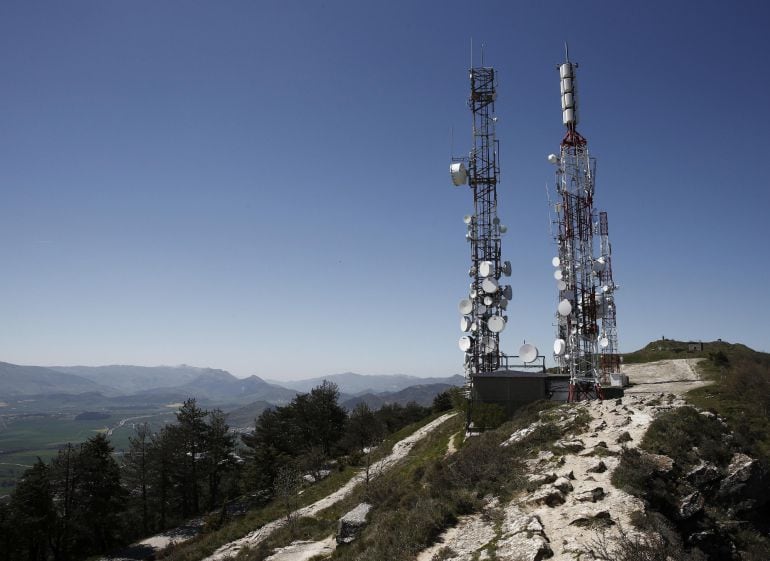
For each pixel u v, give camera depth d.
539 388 41.34
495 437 31.30
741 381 37.38
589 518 16.89
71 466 63.97
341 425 87.88
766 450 25.67
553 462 22.83
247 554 31.44
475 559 16.19
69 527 61.34
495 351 47.72
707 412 27.53
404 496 25.12
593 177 42.69
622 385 44.03
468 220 49.97
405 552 18.25
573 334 41.44
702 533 18.94
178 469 73.31
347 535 25.09
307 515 37.97
